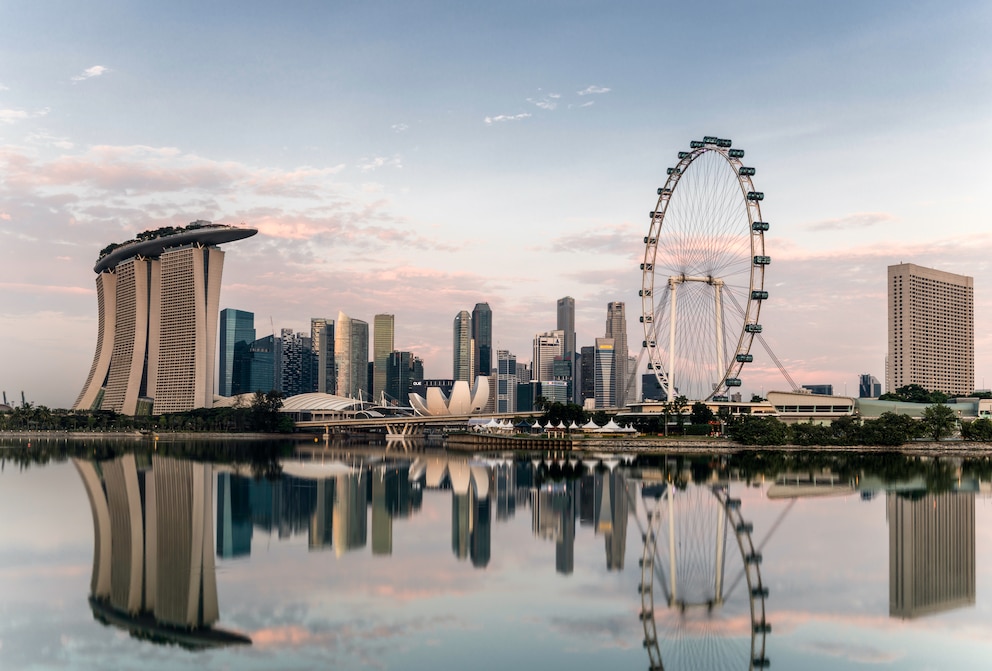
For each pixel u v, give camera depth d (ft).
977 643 172.45
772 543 276.00
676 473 545.03
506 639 171.53
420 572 230.27
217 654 161.99
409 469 600.80
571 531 299.79
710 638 173.68
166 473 542.57
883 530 301.43
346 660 158.81
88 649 164.86
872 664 160.25
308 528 305.73
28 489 429.79
